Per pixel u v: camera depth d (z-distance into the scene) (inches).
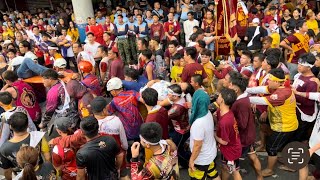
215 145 157.9
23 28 516.7
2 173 210.5
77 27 476.4
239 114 156.6
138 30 426.3
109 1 631.8
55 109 200.5
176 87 172.4
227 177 170.6
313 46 251.3
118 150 140.0
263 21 412.8
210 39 301.0
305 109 180.2
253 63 209.9
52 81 197.8
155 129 123.0
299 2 485.1
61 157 138.7
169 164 126.3
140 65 257.1
